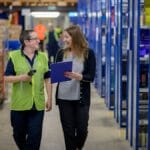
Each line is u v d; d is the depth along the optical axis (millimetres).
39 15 28047
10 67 5141
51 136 7512
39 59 5223
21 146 5453
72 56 5453
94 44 13430
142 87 6590
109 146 6871
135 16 6262
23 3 20969
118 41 8164
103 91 11633
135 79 6332
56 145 6957
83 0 17406
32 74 5070
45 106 5480
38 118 5227
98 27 12109
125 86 8023
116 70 8594
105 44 11023
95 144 6984
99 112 9609
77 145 5711
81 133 5547
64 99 5465
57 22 39562
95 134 7637
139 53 6113
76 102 5492
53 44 21141
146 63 6352
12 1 20594
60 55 5559
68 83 5434
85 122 5516
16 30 15320
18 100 5176
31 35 5133
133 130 6590
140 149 6473
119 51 7992
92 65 5445
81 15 18188
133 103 6562
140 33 6215
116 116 8641
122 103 8047
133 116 6582
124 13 7766
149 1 5773
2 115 9312
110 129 8008
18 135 5363
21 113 5246
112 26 9414
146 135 6484
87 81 5426
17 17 21188
